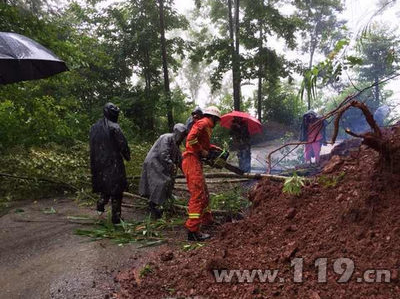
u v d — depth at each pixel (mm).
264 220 3816
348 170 3795
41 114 9367
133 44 16688
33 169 7234
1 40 4984
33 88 10156
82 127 11203
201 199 4434
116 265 3801
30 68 5543
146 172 5441
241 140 9062
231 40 17125
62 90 13922
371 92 4410
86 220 5613
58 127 9422
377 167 3133
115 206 5164
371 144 3016
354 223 2955
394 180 2930
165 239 4605
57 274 3619
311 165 5961
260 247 3357
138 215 5930
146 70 18062
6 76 5793
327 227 3137
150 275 3373
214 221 5152
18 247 4500
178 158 5641
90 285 3318
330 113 3301
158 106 16656
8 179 7418
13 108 9680
